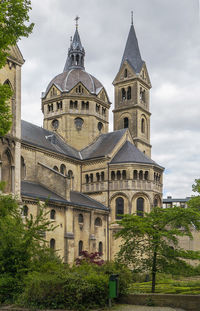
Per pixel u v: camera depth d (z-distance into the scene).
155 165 74.19
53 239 57.47
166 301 27.38
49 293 26.42
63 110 82.31
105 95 87.12
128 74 95.50
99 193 72.75
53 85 84.50
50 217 57.75
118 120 95.12
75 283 26.12
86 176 75.69
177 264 34.34
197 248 83.75
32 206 54.56
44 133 77.25
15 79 53.19
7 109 27.00
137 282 48.12
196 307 26.45
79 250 62.78
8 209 33.12
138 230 34.94
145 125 95.38
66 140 80.94
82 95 82.69
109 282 26.58
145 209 71.44
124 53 99.19
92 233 65.62
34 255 30.66
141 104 94.56
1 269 28.81
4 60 26.55
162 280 48.53
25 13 26.91
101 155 75.00
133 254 38.75
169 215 34.38
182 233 34.31
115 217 70.94
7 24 26.81
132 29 100.62
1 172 49.41
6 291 28.12
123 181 71.12
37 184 64.69
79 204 63.19
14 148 51.41
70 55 91.56
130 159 72.62
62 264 33.50
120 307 26.70
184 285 42.41
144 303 27.84
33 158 65.50
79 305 25.62
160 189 76.31
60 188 62.41
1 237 29.47
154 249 33.75
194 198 58.72
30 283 26.91
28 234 30.16
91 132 82.19
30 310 25.67
